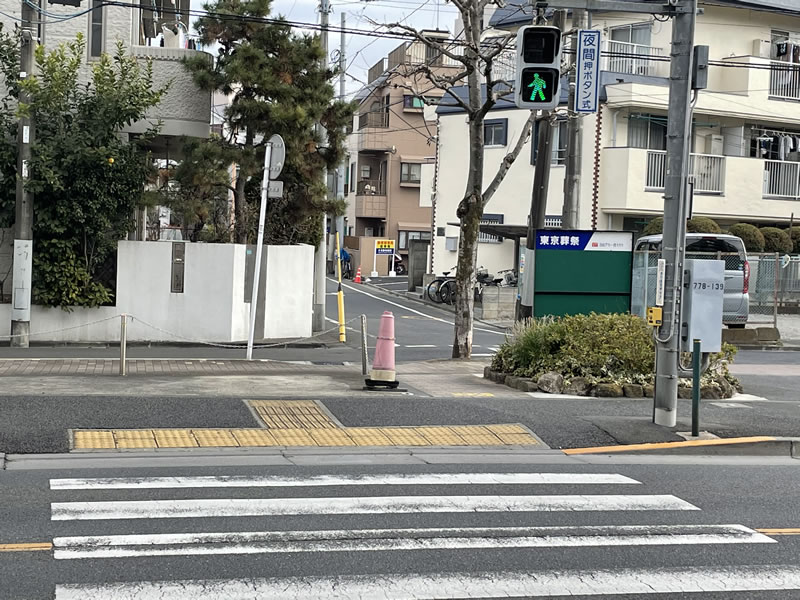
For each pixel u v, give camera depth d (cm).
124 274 1875
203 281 1905
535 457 1006
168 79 2014
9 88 1877
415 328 2567
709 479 916
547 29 1084
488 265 3694
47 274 1808
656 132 3244
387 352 1302
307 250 2089
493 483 870
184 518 721
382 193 5516
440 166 3781
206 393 1200
